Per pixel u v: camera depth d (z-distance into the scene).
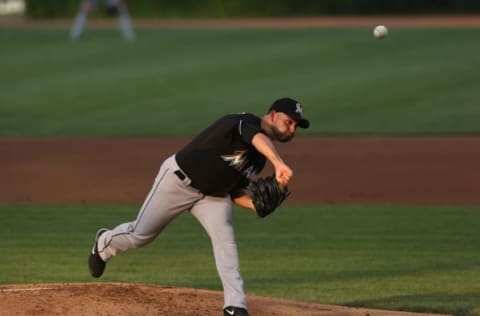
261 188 20.84
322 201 43.00
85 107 75.38
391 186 46.53
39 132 65.12
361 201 42.97
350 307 24.14
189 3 154.88
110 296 22.77
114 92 82.00
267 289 27.08
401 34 117.06
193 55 103.62
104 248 22.48
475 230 36.22
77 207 41.44
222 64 96.06
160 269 30.03
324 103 73.94
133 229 22.09
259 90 80.44
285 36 119.38
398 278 28.50
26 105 76.69
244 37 119.25
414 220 38.34
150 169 51.34
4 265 30.30
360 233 35.78
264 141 19.98
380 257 31.61
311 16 152.25
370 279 28.39
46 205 42.00
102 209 40.97
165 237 35.28
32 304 21.72
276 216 39.44
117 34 126.69
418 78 84.44
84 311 21.31
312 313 22.84
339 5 153.12
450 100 74.38
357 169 51.12
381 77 85.38
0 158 55.38
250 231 36.28
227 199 21.69
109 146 59.25
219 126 20.88
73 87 84.94
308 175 49.66
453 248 33.03
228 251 21.48
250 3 153.50
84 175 49.81
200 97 78.12
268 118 21.02
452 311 24.14
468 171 50.16
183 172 21.14
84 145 59.84
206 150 20.95
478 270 29.59
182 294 23.53
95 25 141.12
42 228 36.84
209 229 21.56
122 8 121.06
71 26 139.88
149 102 76.75
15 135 64.00
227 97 77.56
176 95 79.69
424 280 28.20
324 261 31.03
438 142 59.41
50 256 31.72
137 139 61.78
